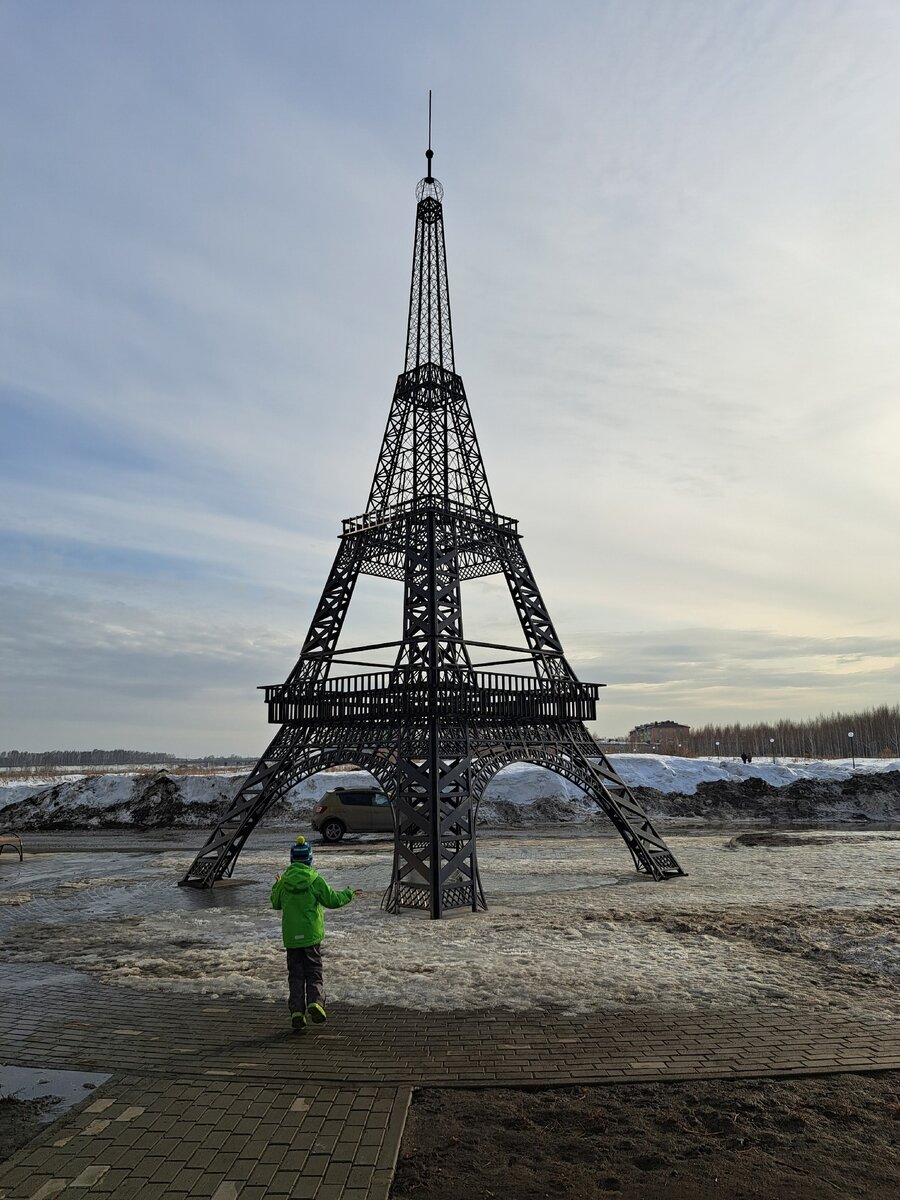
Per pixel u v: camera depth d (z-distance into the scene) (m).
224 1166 5.43
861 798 39.19
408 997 9.56
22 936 13.29
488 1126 6.11
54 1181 5.23
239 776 40.00
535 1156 5.62
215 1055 7.70
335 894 8.88
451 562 20.89
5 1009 9.27
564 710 20.22
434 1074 7.14
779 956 11.13
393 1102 6.53
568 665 21.80
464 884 15.59
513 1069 7.24
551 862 21.77
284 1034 8.33
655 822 35.28
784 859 21.69
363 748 17.59
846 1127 6.00
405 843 15.95
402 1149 5.74
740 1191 5.09
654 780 41.25
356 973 10.65
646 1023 8.46
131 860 23.95
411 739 16.47
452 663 18.34
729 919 13.52
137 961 11.45
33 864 23.17
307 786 39.50
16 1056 7.73
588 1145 5.78
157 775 39.81
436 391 23.81
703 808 38.72
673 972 10.34
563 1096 6.68
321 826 28.25
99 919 14.70
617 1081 6.92
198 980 10.44
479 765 17.17
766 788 40.31
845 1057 7.42
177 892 17.91
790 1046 7.73
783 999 9.23
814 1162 5.46
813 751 98.88
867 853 22.80
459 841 15.95
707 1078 6.97
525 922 13.70
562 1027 8.39
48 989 10.10
